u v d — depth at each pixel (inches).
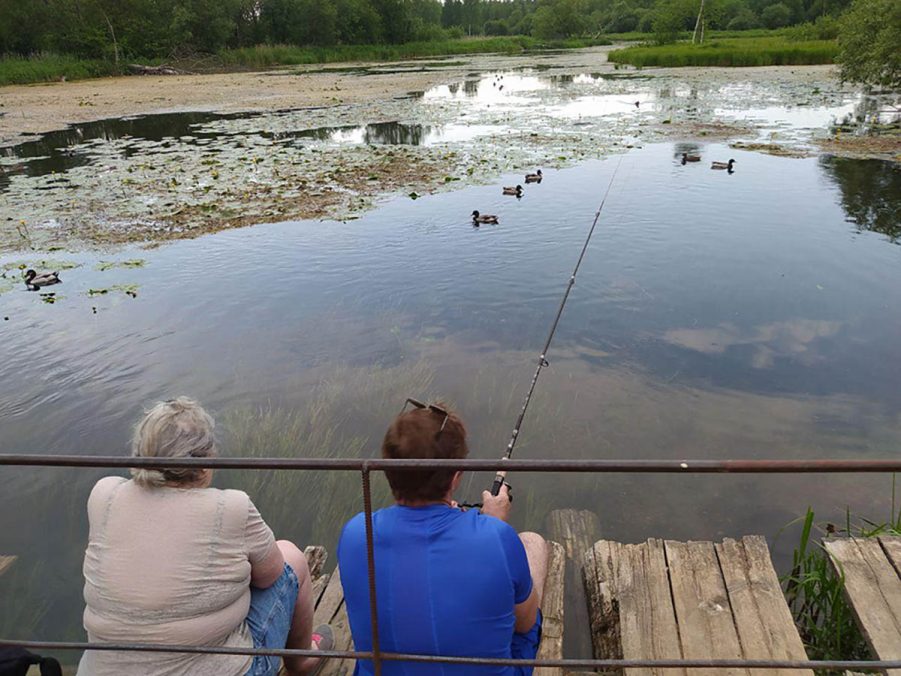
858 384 196.4
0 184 501.4
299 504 155.6
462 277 290.2
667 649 95.5
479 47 2573.8
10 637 119.5
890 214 359.6
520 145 606.2
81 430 185.9
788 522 143.8
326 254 324.2
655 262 300.2
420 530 64.3
